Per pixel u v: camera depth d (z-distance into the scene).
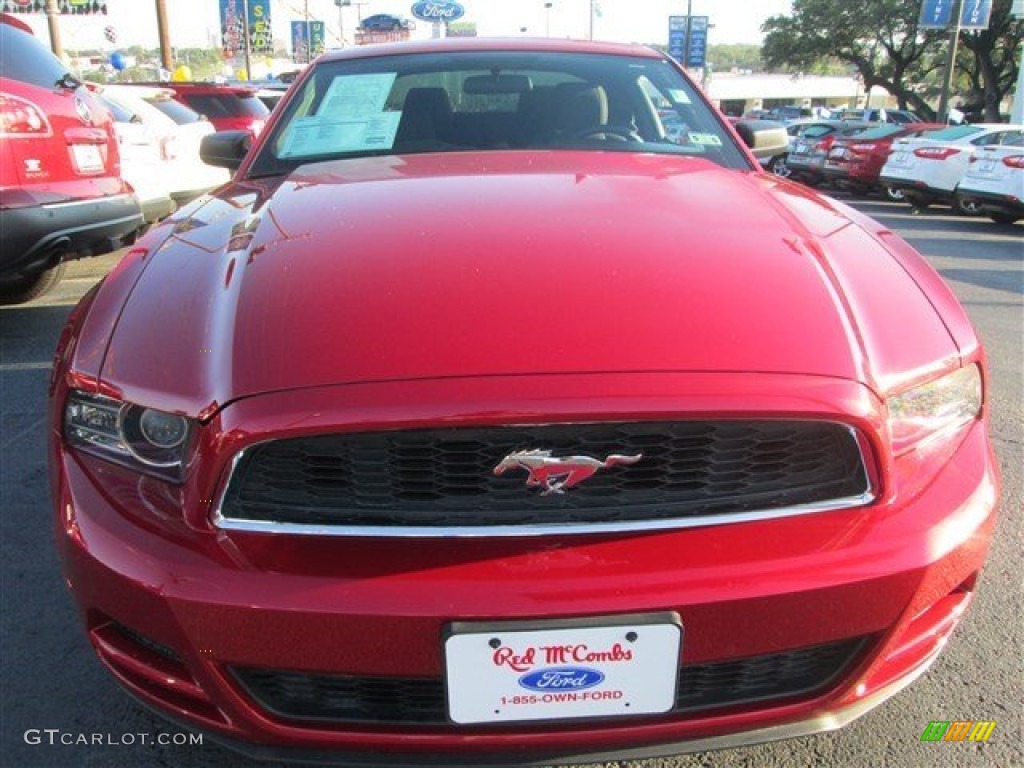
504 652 1.40
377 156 2.67
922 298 1.80
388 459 1.44
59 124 4.62
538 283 1.63
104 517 1.55
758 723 1.53
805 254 1.80
